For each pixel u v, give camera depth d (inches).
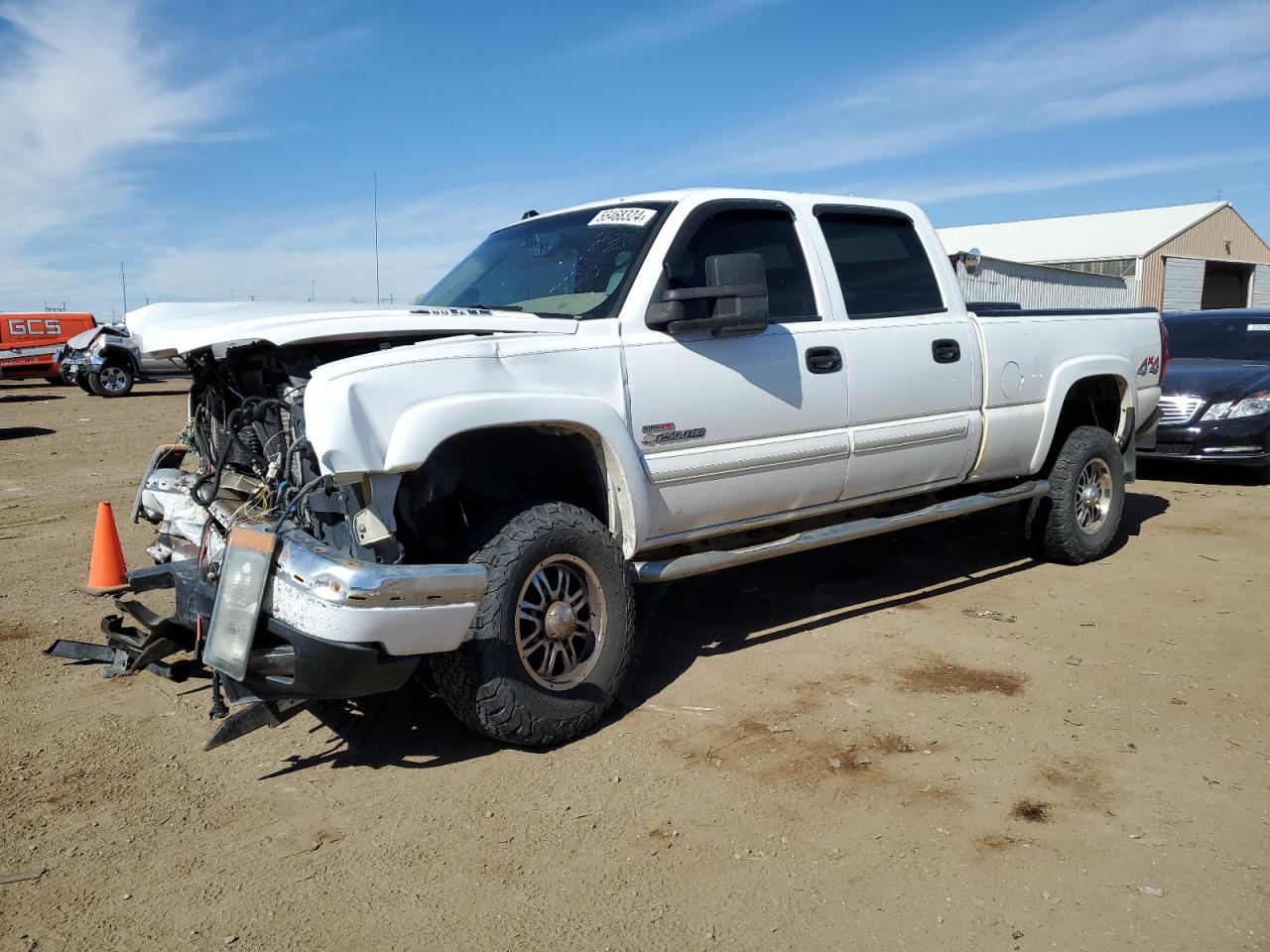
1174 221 1425.9
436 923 114.7
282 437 153.2
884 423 205.8
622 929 113.4
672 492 174.2
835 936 111.7
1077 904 116.4
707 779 147.2
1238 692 176.7
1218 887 119.4
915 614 220.7
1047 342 240.1
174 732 166.6
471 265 216.4
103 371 923.4
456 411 143.7
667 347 172.7
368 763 154.7
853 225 211.9
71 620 223.5
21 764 155.1
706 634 209.0
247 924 114.9
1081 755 153.3
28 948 111.3
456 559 152.2
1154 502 348.5
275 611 136.1
